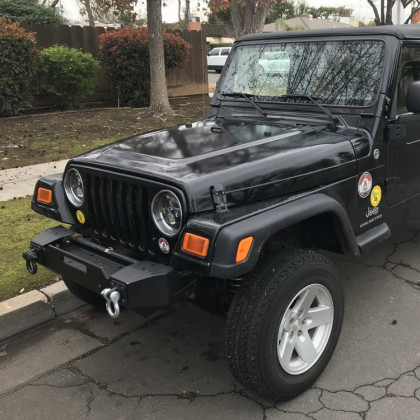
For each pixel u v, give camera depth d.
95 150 3.10
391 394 2.71
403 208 3.58
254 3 10.71
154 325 3.54
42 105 11.80
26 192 6.08
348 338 3.25
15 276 3.96
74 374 3.04
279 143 2.92
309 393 2.75
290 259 2.51
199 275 2.53
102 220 2.88
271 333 2.41
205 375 2.97
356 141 3.06
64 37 12.29
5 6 14.74
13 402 2.80
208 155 2.69
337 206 2.74
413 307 3.61
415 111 3.11
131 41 11.90
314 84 3.44
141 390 2.86
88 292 3.54
